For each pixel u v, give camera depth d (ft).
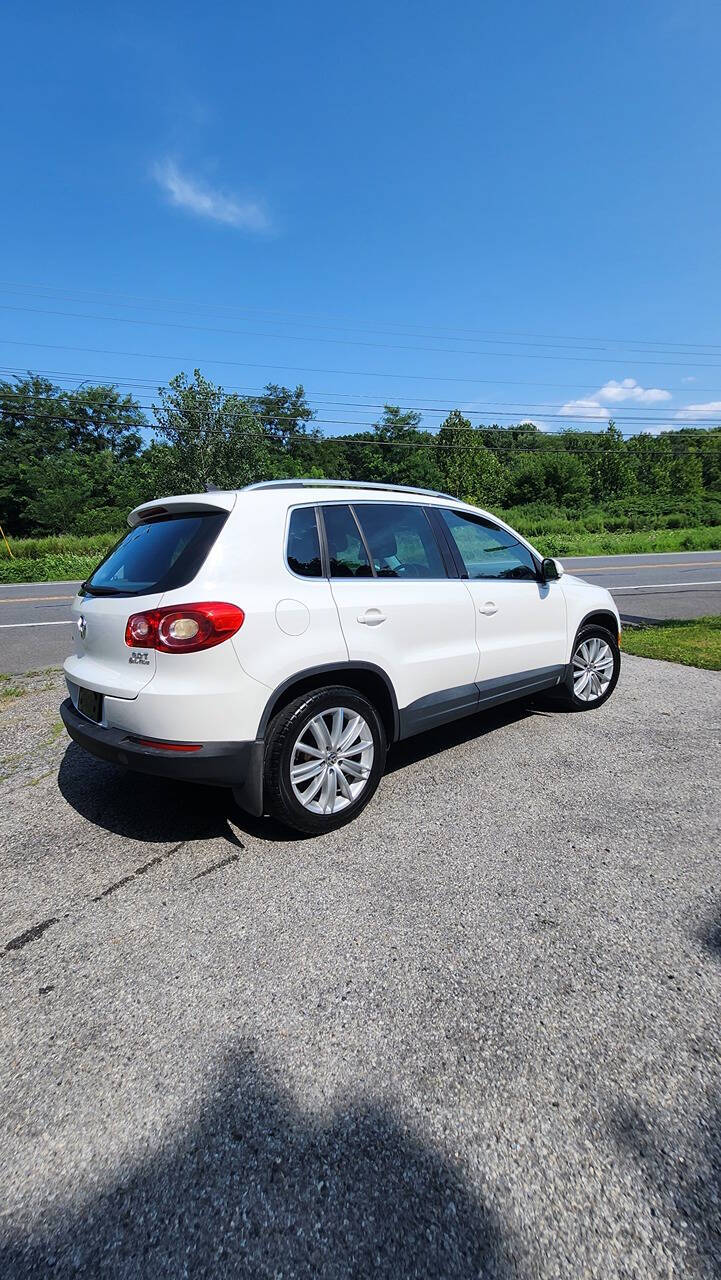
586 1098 4.91
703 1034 5.54
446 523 11.91
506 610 12.40
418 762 12.07
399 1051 5.41
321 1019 5.77
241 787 8.48
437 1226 4.00
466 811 9.96
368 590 9.82
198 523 8.79
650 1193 4.18
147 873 8.34
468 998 6.00
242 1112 4.85
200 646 7.86
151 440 100.89
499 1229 3.98
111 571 9.84
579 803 10.18
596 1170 4.34
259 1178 4.34
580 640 14.73
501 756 12.27
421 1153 4.49
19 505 131.85
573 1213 4.06
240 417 98.22
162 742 8.02
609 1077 5.11
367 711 9.68
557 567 13.44
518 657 12.75
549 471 184.34
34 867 8.54
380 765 9.98
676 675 18.39
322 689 9.07
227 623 7.95
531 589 13.17
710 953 6.61
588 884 7.90
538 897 7.64
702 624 26.68
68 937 7.04
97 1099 4.99
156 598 8.13
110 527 125.80
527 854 8.64
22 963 6.61
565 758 12.12
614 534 110.73
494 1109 4.83
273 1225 4.03
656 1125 4.68
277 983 6.25
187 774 8.07
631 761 11.91
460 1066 5.23
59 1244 3.94
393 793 10.68
